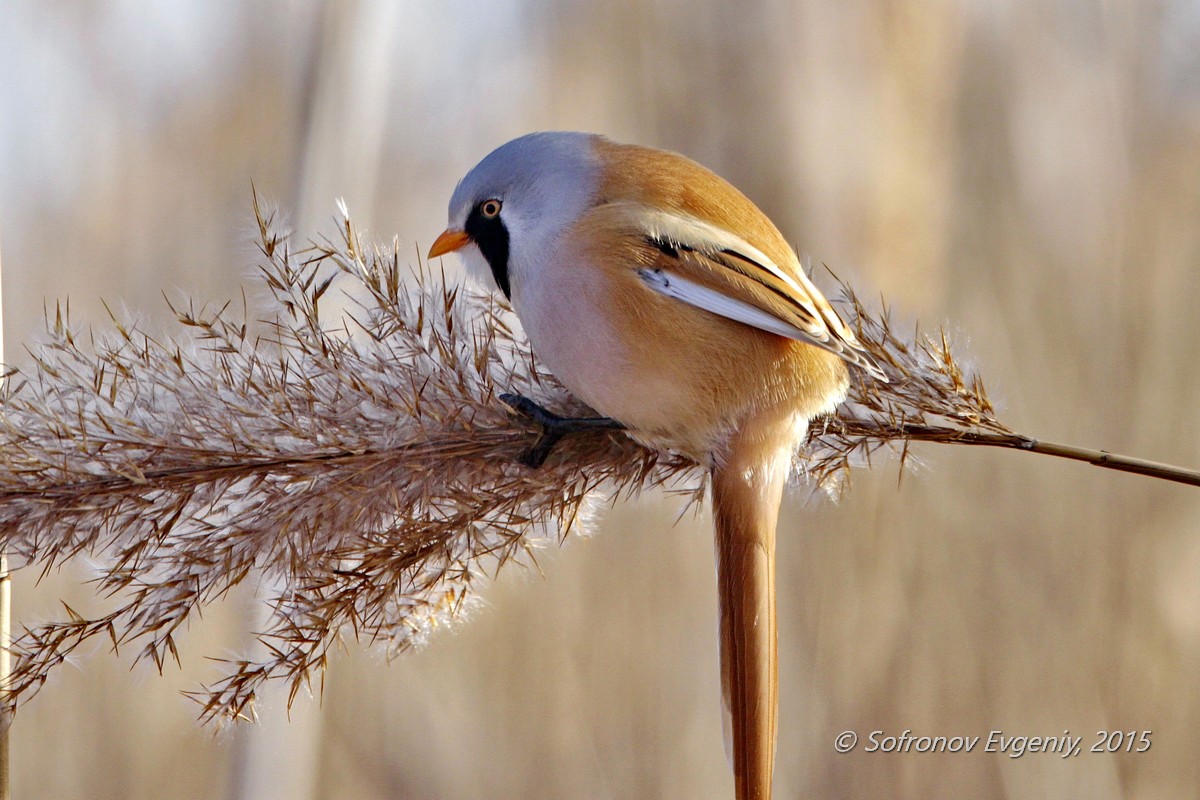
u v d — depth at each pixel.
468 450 5.91
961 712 10.34
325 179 9.29
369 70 9.49
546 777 10.85
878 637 10.49
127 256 13.26
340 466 5.62
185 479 5.43
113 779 10.67
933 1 10.88
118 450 5.37
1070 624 10.39
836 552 10.62
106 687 10.84
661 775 10.77
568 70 13.45
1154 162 11.31
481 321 6.42
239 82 14.18
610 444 6.38
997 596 10.51
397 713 11.16
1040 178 11.33
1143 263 10.87
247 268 5.75
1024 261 11.05
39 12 13.78
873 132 10.70
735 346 6.19
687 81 12.43
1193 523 10.51
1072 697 10.27
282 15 14.34
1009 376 10.76
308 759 8.43
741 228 6.54
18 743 10.60
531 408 6.07
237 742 8.30
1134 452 10.60
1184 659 10.22
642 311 6.25
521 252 6.63
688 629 11.07
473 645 11.23
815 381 6.24
